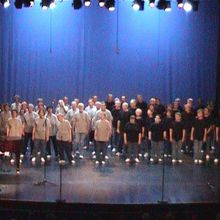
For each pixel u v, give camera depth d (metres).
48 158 18.05
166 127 17.69
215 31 21.80
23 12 21.92
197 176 15.90
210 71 21.97
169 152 18.77
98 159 17.39
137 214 12.99
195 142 17.72
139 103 19.91
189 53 21.97
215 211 13.22
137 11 21.83
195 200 13.48
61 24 21.92
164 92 22.11
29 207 13.09
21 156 18.22
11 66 22.14
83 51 21.98
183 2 21.48
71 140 17.23
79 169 16.52
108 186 14.61
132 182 15.08
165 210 13.07
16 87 22.27
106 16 21.86
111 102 20.44
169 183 15.05
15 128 16.36
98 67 22.03
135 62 21.98
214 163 17.72
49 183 14.75
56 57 22.06
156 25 21.86
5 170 16.25
